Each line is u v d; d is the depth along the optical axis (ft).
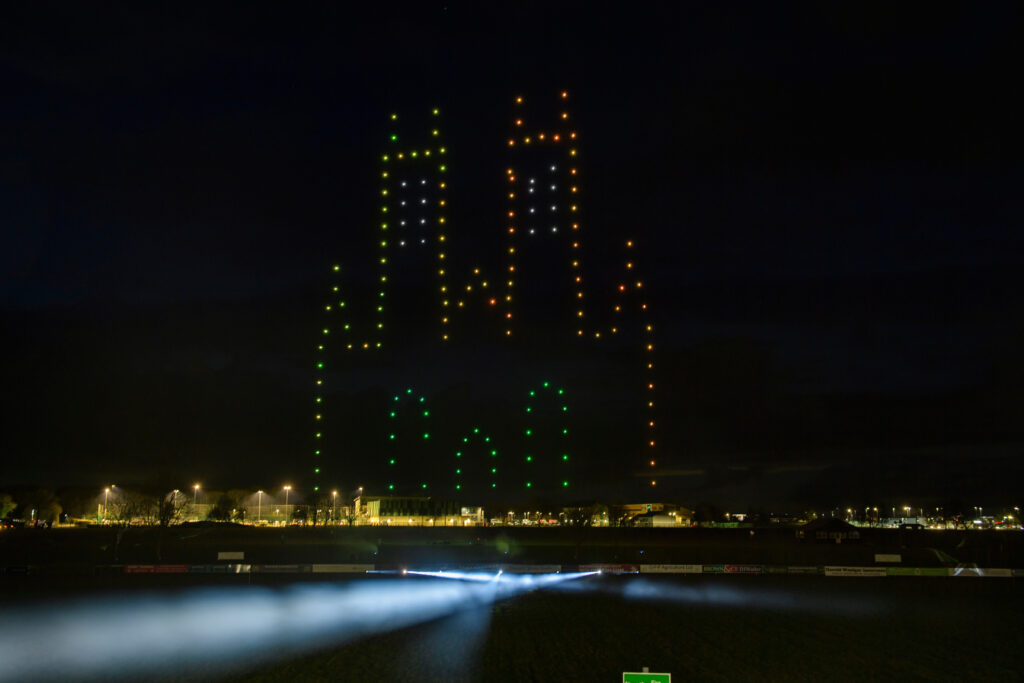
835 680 54.49
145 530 187.42
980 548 190.29
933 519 354.33
